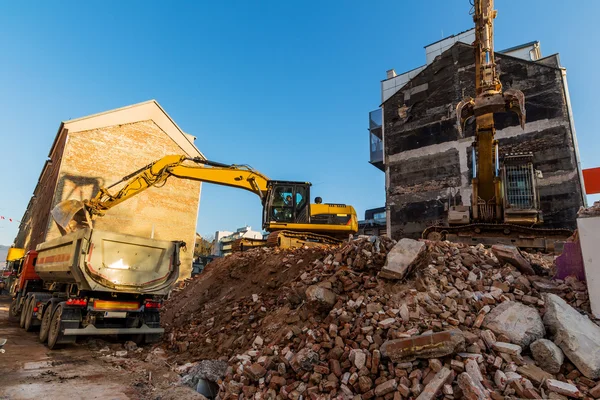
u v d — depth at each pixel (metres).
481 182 12.67
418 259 5.38
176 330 8.66
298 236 12.88
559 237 11.91
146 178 13.08
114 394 4.90
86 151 20.47
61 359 6.77
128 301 7.95
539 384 3.33
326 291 5.39
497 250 5.87
